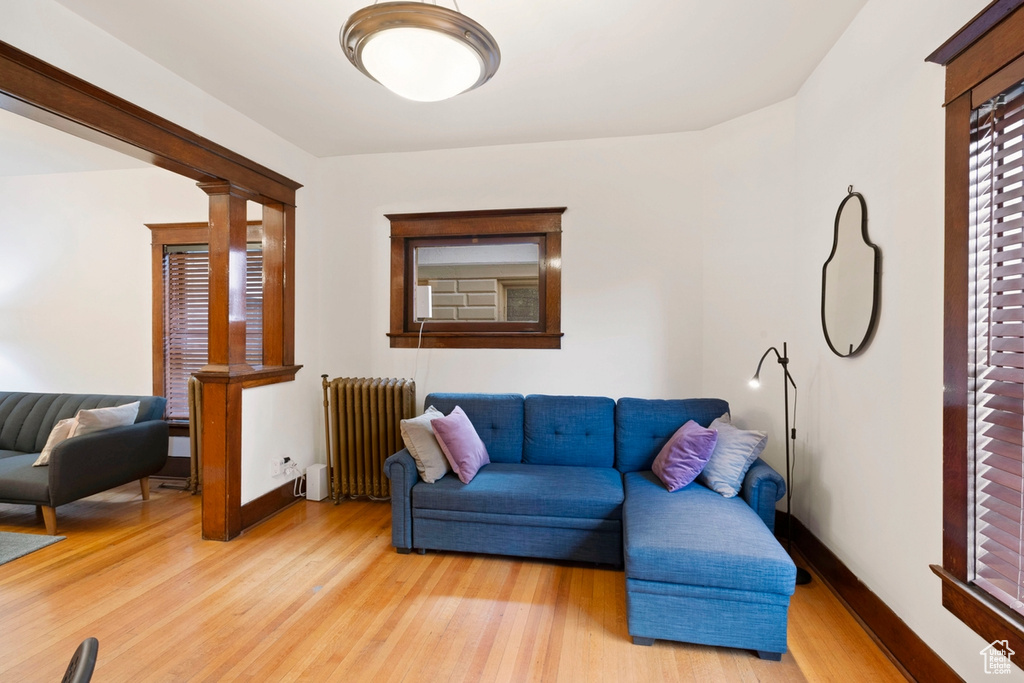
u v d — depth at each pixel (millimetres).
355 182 3684
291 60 2389
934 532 1617
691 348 3225
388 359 3656
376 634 1961
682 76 2561
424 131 3238
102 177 4000
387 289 3650
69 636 1922
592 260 3355
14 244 4121
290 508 3365
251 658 1811
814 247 2543
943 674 1534
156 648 1857
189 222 3869
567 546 2533
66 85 1995
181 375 3971
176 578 2389
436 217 3527
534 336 3418
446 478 2768
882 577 1917
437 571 2498
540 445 3074
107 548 2719
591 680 1713
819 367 2492
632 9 2021
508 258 3572
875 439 1978
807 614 2119
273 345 3359
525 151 3439
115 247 3996
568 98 2781
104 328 4020
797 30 2193
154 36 2189
